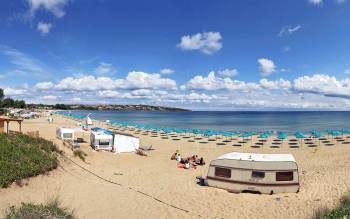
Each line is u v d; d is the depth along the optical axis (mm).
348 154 34938
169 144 46938
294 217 15562
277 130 77688
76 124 75875
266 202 18547
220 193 20406
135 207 17016
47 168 20516
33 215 11031
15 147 21656
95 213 15609
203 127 90375
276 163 20578
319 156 34656
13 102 176500
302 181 23031
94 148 35188
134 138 36656
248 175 20719
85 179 21797
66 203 16438
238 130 78750
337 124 101250
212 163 22047
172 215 16031
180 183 23031
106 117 164500
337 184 21266
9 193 16203
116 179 23375
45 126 62031
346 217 9031
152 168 28594
